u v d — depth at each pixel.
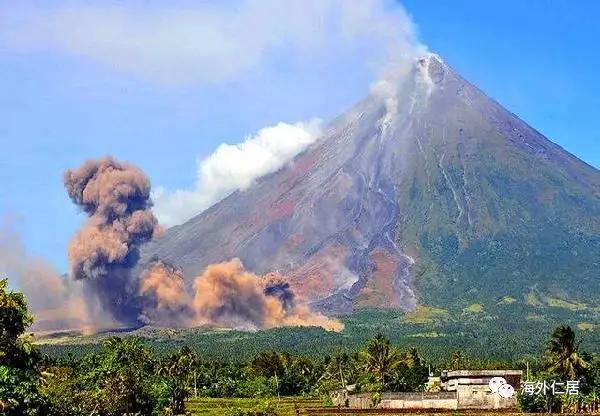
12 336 81.44
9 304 80.81
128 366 140.62
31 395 73.38
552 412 126.56
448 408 135.88
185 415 137.75
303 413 129.25
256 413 140.88
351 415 123.50
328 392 192.88
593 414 120.00
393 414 123.75
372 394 145.38
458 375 140.75
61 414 84.12
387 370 193.38
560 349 144.88
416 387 186.00
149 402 113.56
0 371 71.62
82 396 100.31
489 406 138.12
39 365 111.38
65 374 116.44
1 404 68.56
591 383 141.25
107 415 104.25
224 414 142.00
